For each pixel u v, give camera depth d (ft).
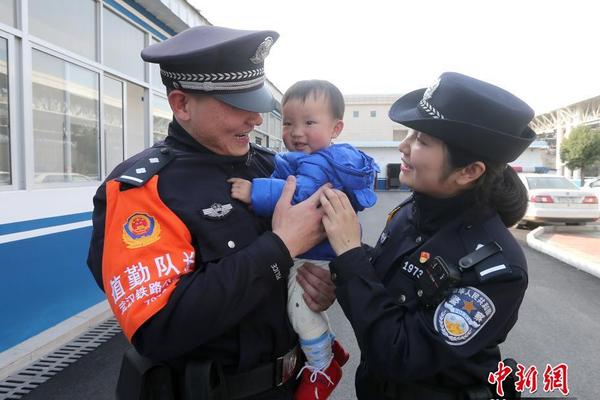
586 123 100.94
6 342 11.61
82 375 10.75
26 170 12.35
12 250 11.84
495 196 4.49
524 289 4.13
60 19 14.06
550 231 33.91
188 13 21.21
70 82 14.58
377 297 4.21
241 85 4.19
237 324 4.34
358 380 5.32
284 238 4.19
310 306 4.88
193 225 4.04
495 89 4.30
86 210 15.14
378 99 141.28
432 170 4.29
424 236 4.69
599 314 15.29
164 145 4.68
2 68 11.73
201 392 4.02
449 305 4.04
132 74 18.65
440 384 4.51
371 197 5.23
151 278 3.76
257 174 5.24
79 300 14.69
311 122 5.67
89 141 15.71
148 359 4.38
